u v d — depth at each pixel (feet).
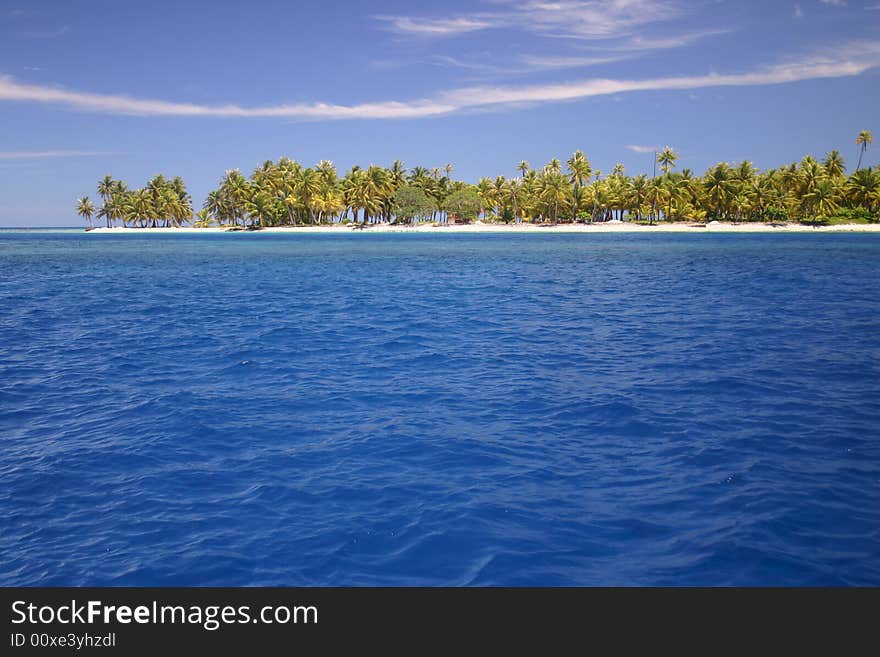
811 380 46.78
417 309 89.66
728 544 23.20
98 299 106.01
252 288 123.65
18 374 51.21
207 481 29.45
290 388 46.26
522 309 88.63
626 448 33.14
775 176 449.89
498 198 549.95
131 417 39.42
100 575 21.94
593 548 23.24
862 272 148.25
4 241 453.58
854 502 26.40
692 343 62.03
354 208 518.78
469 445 33.78
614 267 169.37
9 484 29.17
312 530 24.71
